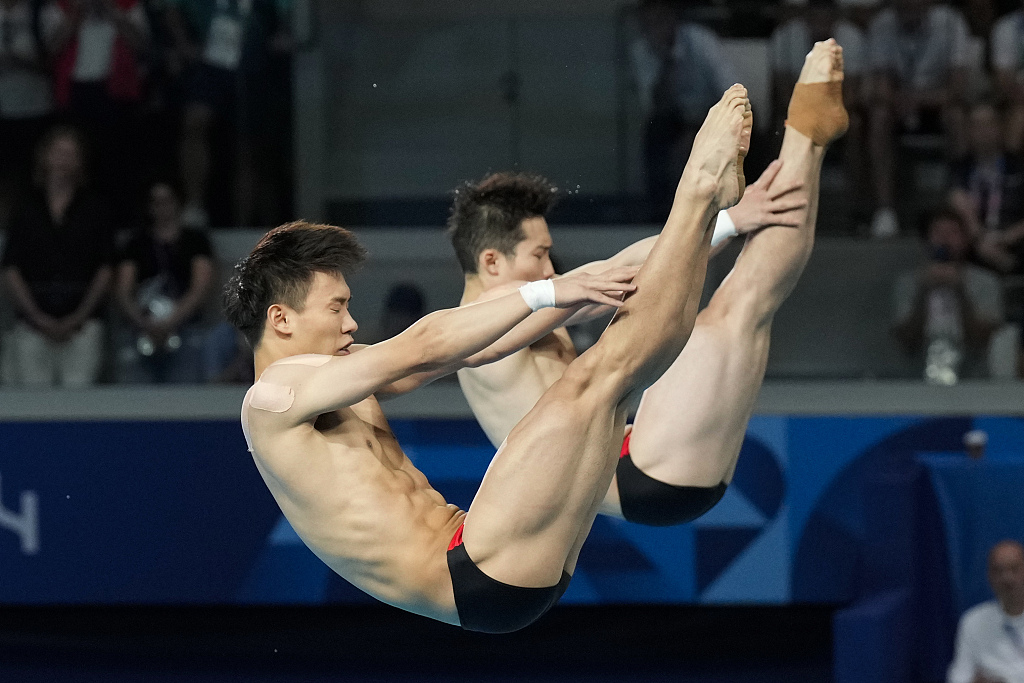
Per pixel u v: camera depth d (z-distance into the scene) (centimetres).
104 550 1822
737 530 1766
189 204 1975
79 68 1989
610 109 1953
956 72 1923
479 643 1917
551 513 825
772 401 1784
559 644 1906
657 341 826
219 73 1995
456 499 1772
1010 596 1641
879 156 1928
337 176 2009
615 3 1958
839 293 1841
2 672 1930
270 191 2006
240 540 1816
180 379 1869
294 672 1925
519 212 1054
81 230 1897
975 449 1716
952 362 1797
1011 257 1831
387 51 1997
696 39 1922
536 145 1978
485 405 1104
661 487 1036
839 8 1925
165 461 1825
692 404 1017
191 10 1992
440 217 1978
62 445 1834
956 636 1714
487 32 1978
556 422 818
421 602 852
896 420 1758
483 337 806
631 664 1889
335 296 884
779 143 1919
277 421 827
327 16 1995
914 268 1831
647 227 1927
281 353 882
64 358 1883
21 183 1939
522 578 834
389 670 1920
